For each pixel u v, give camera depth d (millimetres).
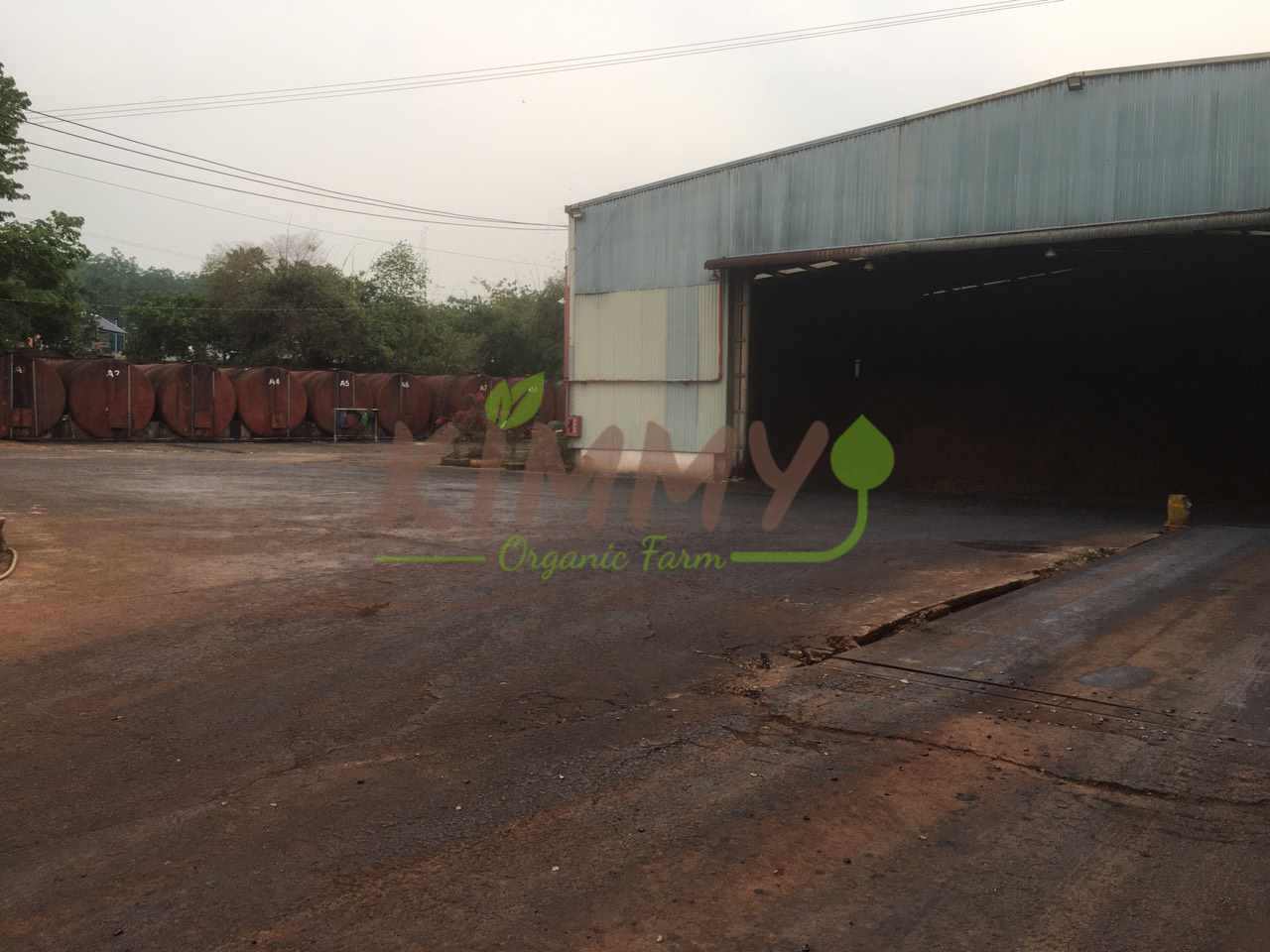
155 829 3805
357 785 4258
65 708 5301
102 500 14891
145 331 49531
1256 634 7082
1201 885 3371
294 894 3291
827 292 22859
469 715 5254
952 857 3586
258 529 12242
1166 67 14812
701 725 5125
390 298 54438
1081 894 3303
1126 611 7898
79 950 2945
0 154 31734
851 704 5492
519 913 3168
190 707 5336
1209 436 24547
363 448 31828
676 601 8250
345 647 6652
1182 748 4750
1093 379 26531
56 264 33781
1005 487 21766
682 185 20688
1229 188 14359
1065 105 15711
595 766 4520
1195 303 22766
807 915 3162
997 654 6566
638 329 21531
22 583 8602
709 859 3568
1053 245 16156
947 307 24516
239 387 32406
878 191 17828
